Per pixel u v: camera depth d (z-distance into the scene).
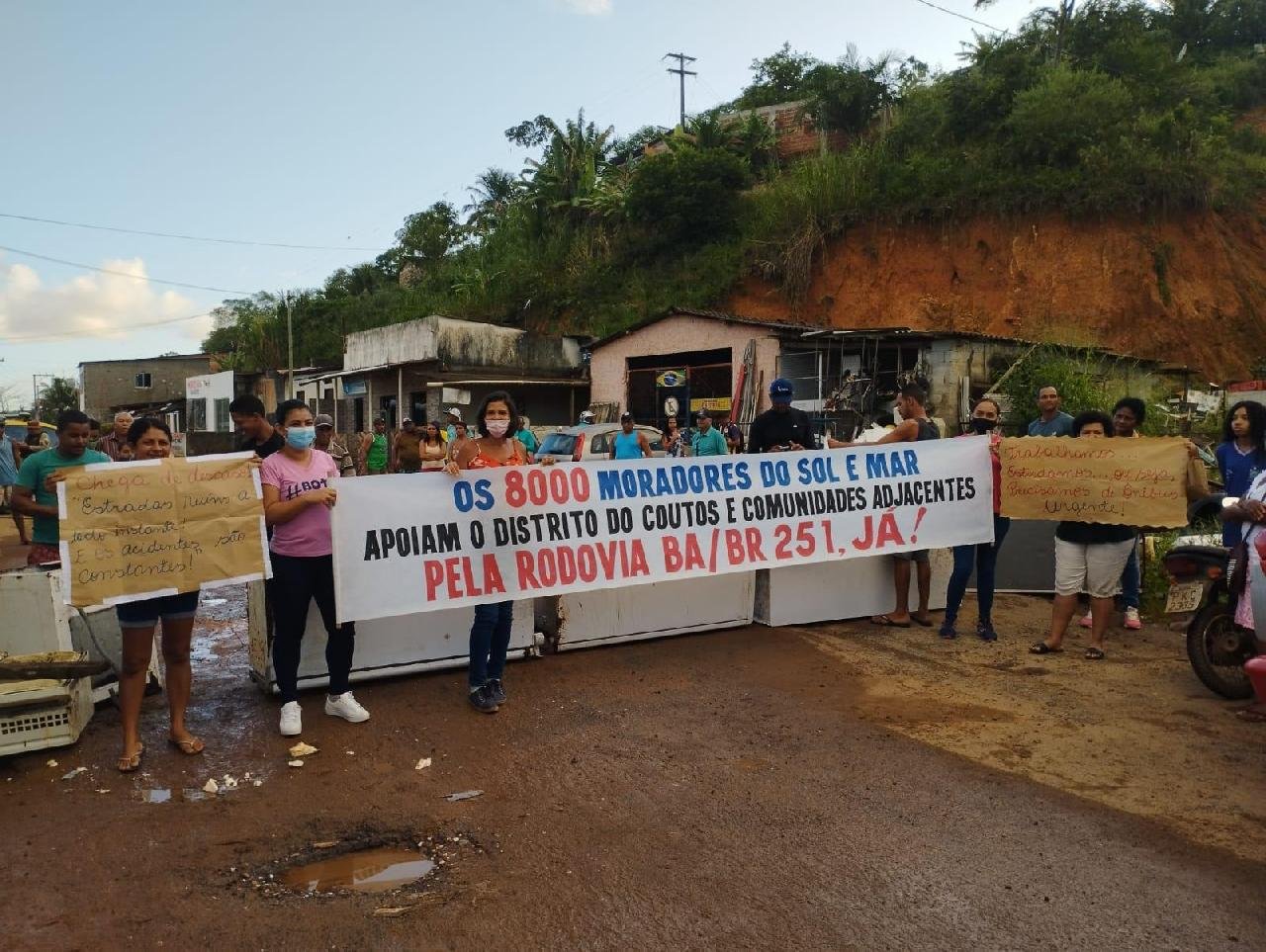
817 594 7.31
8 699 4.36
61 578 4.32
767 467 6.74
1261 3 40.44
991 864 3.45
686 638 6.88
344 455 18.59
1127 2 33.78
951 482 7.03
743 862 3.48
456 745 4.74
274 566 4.84
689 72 49.06
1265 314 26.34
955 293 27.17
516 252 40.06
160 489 4.41
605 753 4.61
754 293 30.27
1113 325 25.23
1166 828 3.73
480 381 26.39
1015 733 4.88
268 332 49.59
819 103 37.66
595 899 3.22
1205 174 26.70
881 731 4.92
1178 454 6.08
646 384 24.78
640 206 34.25
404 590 5.38
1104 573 6.32
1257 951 2.87
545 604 6.49
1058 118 27.55
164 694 5.64
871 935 2.97
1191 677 5.91
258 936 2.99
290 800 4.09
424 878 3.41
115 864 3.49
